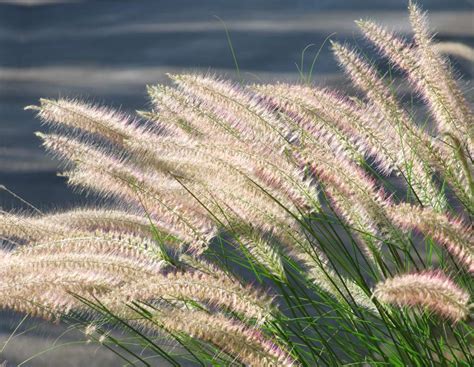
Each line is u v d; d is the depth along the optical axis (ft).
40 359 10.21
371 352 7.63
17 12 26.78
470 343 7.64
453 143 7.73
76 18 26.45
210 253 7.84
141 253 7.37
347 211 7.65
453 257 7.55
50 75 22.67
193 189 7.66
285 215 7.66
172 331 7.18
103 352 10.11
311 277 7.81
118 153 7.66
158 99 7.77
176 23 25.18
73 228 7.65
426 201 7.79
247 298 7.09
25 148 17.48
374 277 7.90
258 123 7.70
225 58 22.43
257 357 7.00
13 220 7.58
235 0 26.30
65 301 7.25
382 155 7.78
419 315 7.67
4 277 7.25
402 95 8.56
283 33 23.34
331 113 7.75
